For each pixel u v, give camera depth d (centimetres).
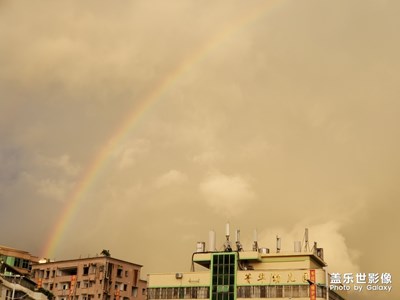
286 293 8606
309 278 8569
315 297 8250
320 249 10238
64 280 11606
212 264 9225
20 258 12169
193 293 9138
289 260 9319
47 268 11969
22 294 8594
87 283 11294
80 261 11588
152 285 9444
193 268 9550
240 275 8981
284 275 8731
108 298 11225
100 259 11394
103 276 11188
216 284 9056
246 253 9312
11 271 9562
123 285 11675
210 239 9681
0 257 10919
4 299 8044
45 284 11788
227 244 9656
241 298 8806
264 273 8856
